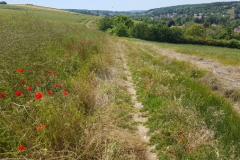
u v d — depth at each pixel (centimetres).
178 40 4722
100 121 352
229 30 5947
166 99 511
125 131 362
